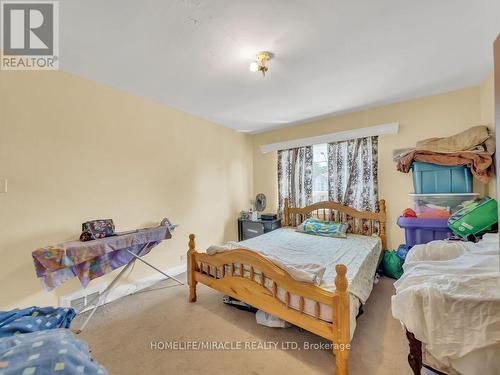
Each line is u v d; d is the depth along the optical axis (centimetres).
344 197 351
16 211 192
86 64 209
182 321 211
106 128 251
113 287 254
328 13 149
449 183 249
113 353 171
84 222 229
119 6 142
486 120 246
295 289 161
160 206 304
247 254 191
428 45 185
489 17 154
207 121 375
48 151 210
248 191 455
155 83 247
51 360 60
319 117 363
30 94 200
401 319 122
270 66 214
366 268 222
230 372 153
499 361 102
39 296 203
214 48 186
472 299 108
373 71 226
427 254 185
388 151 317
